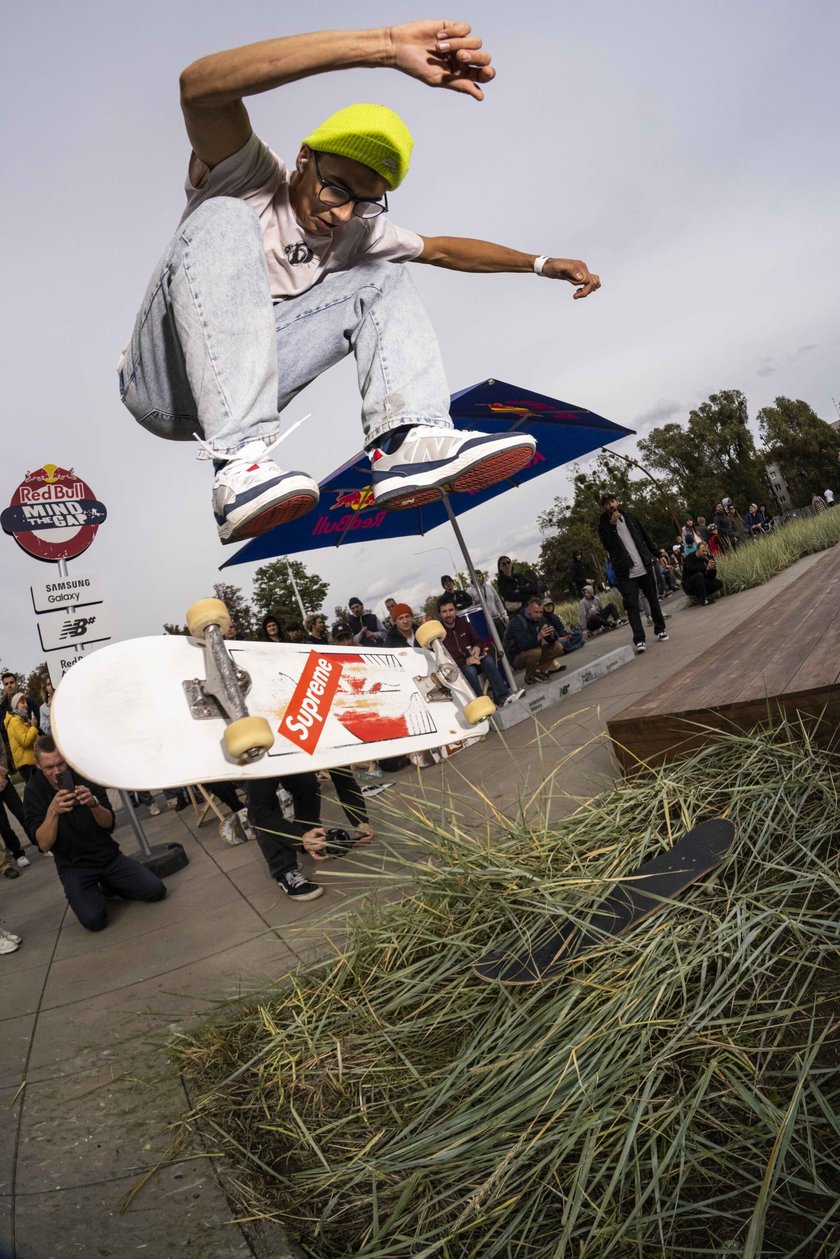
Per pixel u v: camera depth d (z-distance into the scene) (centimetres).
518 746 557
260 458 170
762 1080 150
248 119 173
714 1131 143
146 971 342
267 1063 212
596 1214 130
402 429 204
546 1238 132
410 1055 198
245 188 184
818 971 178
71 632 896
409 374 203
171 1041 246
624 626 1293
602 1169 135
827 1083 145
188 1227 157
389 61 149
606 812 272
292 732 179
